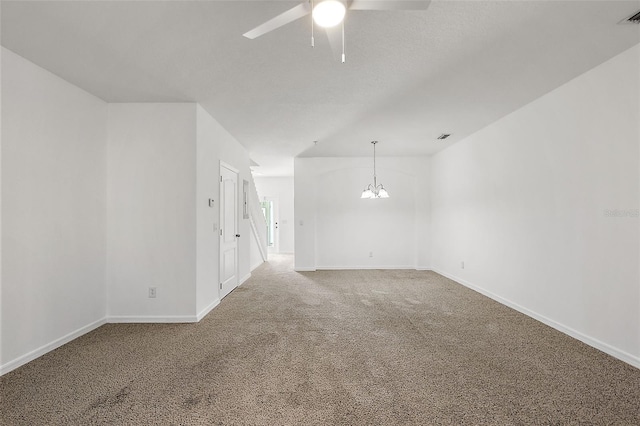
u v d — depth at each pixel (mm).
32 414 1952
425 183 7137
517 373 2434
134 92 3414
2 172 2506
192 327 3510
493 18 2197
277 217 10844
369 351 2859
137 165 3697
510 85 3273
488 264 4754
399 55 2689
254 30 1834
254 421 1883
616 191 2680
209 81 3164
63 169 3076
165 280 3689
